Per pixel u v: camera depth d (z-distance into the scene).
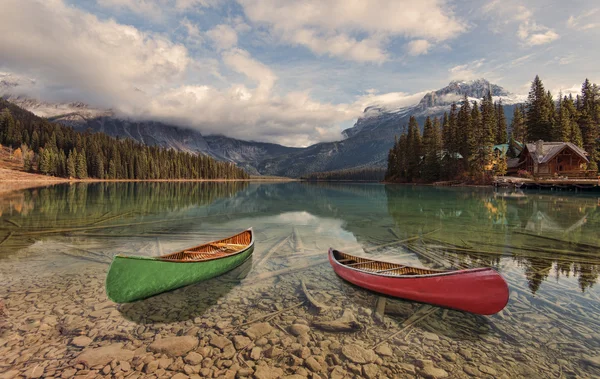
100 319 7.01
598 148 62.56
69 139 135.62
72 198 39.66
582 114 66.00
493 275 6.92
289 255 12.88
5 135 145.38
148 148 156.62
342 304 7.91
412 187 74.94
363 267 10.16
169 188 73.19
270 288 9.04
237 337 6.31
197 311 7.50
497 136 88.19
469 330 6.64
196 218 24.42
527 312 7.44
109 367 5.30
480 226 20.03
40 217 23.11
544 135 69.88
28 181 92.44
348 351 5.85
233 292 8.72
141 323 6.85
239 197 49.81
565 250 13.61
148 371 5.22
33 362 5.41
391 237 16.97
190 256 10.98
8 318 6.95
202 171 169.25
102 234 17.20
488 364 5.50
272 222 22.83
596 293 8.53
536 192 48.06
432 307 7.69
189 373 5.18
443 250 13.88
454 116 82.56
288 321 7.01
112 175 123.50
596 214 24.12
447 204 33.84
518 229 18.73
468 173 70.69
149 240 15.96
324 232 18.69
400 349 5.94
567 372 5.29
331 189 84.00
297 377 5.12
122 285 7.52
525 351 5.88
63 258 12.16
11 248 13.74
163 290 8.44
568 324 6.86
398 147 107.00
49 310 7.41
